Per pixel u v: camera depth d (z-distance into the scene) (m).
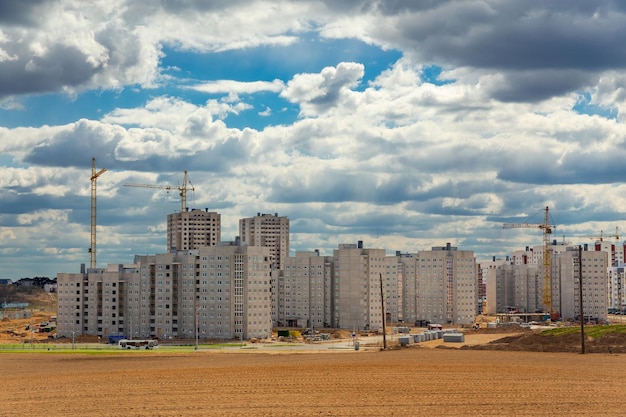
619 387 140.38
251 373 166.50
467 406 122.25
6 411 122.12
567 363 180.88
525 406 121.94
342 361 196.25
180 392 138.50
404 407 121.69
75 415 117.50
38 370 193.25
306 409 120.44
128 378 162.00
